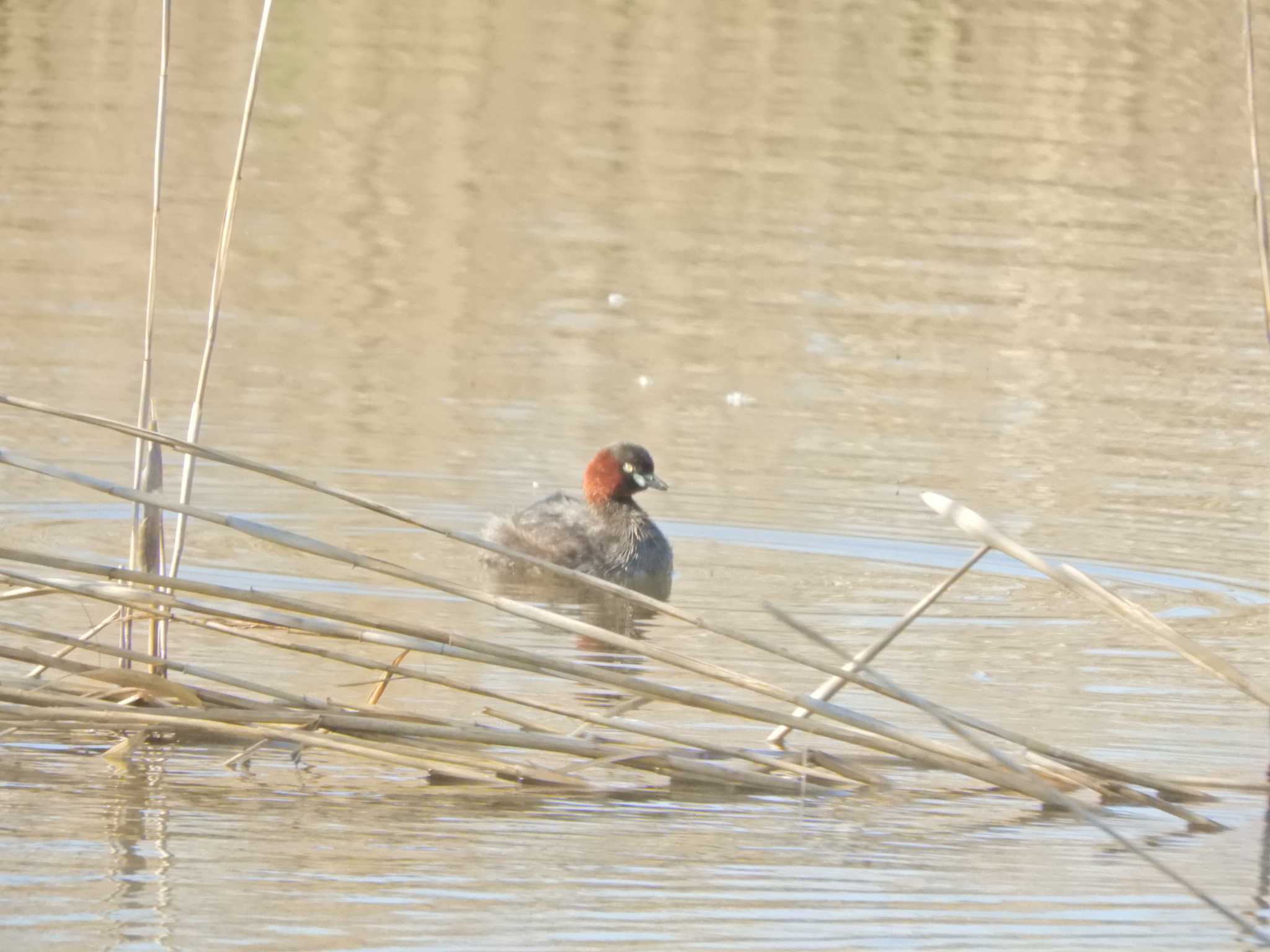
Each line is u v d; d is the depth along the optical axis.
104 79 29.59
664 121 29.11
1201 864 8.80
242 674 11.03
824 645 8.09
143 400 10.38
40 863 8.17
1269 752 10.55
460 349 19.77
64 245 22.17
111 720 9.29
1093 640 12.83
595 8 35.03
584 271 22.77
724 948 7.63
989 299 22.48
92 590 9.02
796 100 30.12
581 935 7.68
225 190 25.05
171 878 8.08
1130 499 16.20
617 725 9.50
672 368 19.61
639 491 15.23
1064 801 8.65
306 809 8.99
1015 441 17.83
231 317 20.25
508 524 14.55
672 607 9.08
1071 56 32.44
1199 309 22.44
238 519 8.91
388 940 7.55
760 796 9.56
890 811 9.41
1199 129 29.44
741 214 25.28
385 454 16.45
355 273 22.14
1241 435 18.23
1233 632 13.04
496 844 8.67
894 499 16.05
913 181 26.91
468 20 34.12
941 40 33.16
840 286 22.67
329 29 33.03
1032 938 7.86
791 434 17.75
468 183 26.03
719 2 35.72
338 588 13.30
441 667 11.55
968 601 13.76
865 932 7.86
